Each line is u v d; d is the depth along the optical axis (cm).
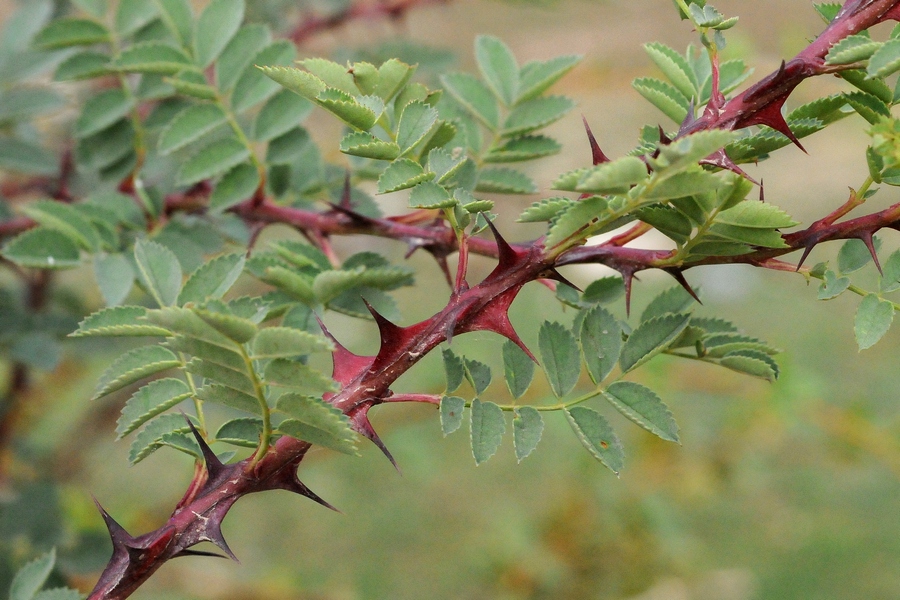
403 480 129
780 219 61
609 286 67
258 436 64
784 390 112
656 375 113
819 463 124
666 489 122
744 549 117
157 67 72
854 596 111
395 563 121
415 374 110
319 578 118
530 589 118
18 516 81
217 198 72
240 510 129
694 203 62
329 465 130
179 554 62
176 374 109
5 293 81
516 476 129
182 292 65
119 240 73
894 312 63
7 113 78
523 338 118
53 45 76
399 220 70
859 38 61
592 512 121
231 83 72
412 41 87
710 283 135
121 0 76
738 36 85
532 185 72
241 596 114
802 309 133
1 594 79
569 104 72
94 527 109
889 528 117
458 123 71
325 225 71
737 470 121
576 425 64
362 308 69
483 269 133
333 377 63
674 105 66
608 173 60
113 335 63
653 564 117
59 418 118
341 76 63
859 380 125
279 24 94
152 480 126
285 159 73
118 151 76
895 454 112
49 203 71
